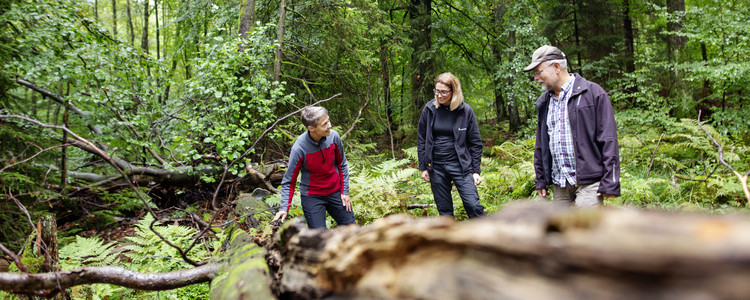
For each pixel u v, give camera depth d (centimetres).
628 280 42
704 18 708
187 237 325
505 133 1124
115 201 577
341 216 307
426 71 1042
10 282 175
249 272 168
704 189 377
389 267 75
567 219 54
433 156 339
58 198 534
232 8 766
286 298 122
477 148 336
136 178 598
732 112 672
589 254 44
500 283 53
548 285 49
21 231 418
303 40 807
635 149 564
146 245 323
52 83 482
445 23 1052
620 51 999
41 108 776
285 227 134
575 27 1008
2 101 495
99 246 321
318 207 294
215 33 701
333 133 290
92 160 695
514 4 941
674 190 380
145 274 220
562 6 997
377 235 77
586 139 245
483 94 1266
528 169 457
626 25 1091
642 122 717
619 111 813
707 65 702
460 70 1053
